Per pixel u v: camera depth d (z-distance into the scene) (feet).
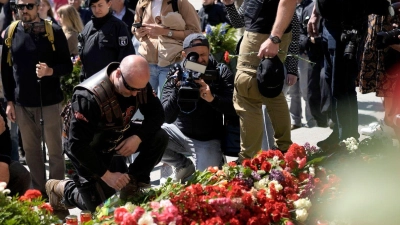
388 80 23.36
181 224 13.39
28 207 13.60
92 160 15.75
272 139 21.30
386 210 14.93
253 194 14.70
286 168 15.79
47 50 22.31
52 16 29.45
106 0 22.49
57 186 18.62
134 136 16.31
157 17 23.95
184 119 20.35
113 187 15.98
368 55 23.61
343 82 19.47
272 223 14.40
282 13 17.78
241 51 19.11
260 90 18.49
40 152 23.22
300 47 28.66
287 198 14.94
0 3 33.19
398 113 21.48
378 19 23.25
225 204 13.93
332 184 15.44
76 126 15.47
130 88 15.21
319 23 23.24
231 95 19.76
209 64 20.21
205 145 20.34
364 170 15.89
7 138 18.38
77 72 26.27
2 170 17.99
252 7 18.74
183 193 14.12
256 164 15.92
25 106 22.65
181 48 23.76
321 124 29.58
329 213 15.03
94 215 15.20
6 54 22.74
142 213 13.03
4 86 23.06
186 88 18.70
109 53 22.50
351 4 18.75
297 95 29.35
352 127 19.70
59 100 22.95
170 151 20.53
